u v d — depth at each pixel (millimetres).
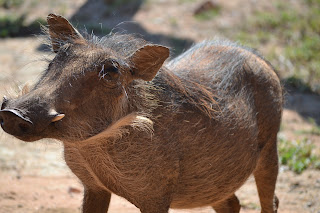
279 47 34062
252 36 35812
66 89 8047
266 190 12367
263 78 11633
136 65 8938
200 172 10055
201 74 10711
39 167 17141
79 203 14711
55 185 15844
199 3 43094
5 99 7906
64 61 8406
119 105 8695
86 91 8211
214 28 37688
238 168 10812
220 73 10961
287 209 14969
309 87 27656
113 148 8945
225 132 10375
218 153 10250
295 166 17656
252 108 11258
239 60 11414
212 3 41406
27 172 16656
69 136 8109
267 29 37625
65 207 14250
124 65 8742
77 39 8836
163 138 9305
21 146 18719
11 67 27172
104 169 9211
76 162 9508
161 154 9273
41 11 39656
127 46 9422
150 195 9391
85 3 41562
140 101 9164
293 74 29078
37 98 7734
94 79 8297
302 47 33531
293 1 44250
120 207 14570
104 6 40938
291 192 16141
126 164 9094
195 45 12305
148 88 9305
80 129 8219
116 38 9383
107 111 8500
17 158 17688
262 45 34281
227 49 11734
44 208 14062
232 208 12680
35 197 14727
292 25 38094
